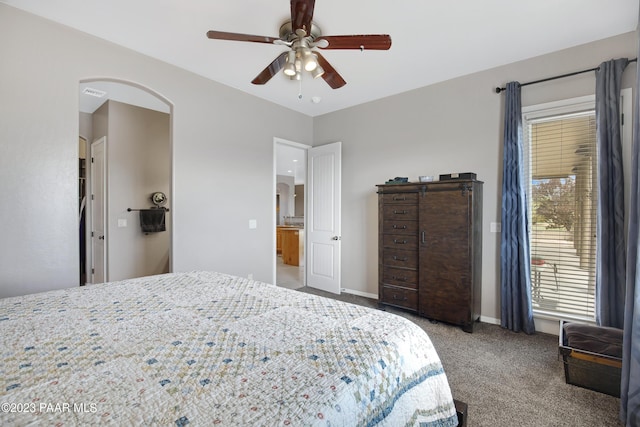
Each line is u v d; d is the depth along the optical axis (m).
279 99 4.18
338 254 4.40
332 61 3.09
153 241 4.47
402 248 3.47
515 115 3.04
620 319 2.49
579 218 2.86
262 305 1.53
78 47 2.55
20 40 2.27
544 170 3.03
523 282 2.97
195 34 2.63
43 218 2.37
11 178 2.23
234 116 3.77
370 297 4.24
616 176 2.52
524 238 2.97
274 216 4.29
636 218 1.67
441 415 1.23
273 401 0.77
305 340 1.13
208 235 3.50
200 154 3.42
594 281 2.78
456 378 2.20
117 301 1.56
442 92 3.60
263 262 4.14
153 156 4.48
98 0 2.18
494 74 3.25
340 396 0.83
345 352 1.05
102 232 4.24
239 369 0.92
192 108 3.34
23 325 1.23
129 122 4.24
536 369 2.32
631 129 2.55
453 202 3.08
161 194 4.48
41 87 2.36
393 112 4.02
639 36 1.70
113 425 0.67
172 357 0.98
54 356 0.98
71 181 2.50
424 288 3.28
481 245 3.29
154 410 0.72
